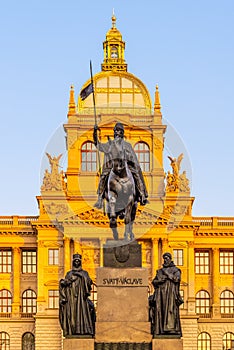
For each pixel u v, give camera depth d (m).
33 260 146.38
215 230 146.50
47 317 139.25
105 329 38.34
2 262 146.75
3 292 146.12
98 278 38.75
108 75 150.00
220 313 145.50
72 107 139.75
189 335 139.50
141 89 150.00
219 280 147.25
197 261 147.88
